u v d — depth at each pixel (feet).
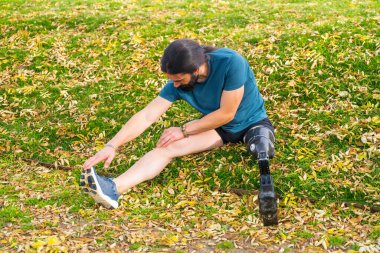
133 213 13.74
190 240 12.52
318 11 25.41
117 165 16.14
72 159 16.53
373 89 18.12
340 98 17.94
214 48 14.05
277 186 14.61
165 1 29.22
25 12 27.68
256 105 14.89
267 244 12.30
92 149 17.04
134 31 24.07
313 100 18.03
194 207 13.97
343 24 22.33
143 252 12.03
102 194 12.90
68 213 13.73
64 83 20.68
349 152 15.58
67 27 25.39
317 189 14.38
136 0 29.66
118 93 19.61
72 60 22.16
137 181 13.91
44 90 20.29
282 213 13.58
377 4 26.30
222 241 12.48
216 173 15.30
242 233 12.75
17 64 22.21
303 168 15.12
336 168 14.99
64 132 17.88
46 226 13.07
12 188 14.97
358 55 19.66
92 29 24.91
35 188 14.98
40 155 16.89
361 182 14.47
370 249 11.91
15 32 25.09
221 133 14.96
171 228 13.05
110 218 13.47
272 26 23.61
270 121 15.62
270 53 20.70
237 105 13.91
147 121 14.25
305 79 18.93
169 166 15.66
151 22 25.17
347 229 12.78
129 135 13.98
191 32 23.57
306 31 21.89
